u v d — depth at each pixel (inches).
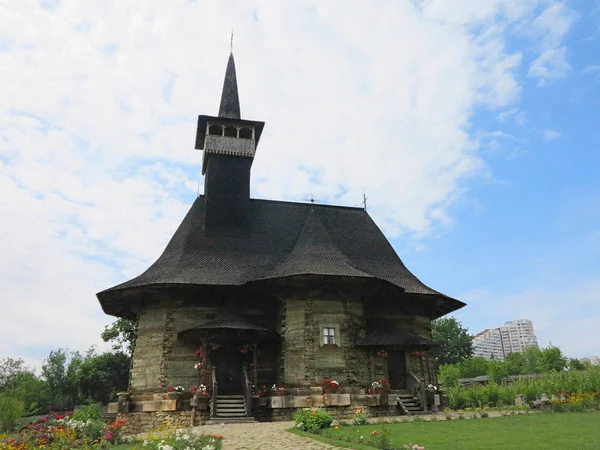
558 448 499.8
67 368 2765.7
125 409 1051.9
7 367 2460.6
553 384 1305.4
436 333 3208.7
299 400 1029.2
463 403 1471.5
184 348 1097.4
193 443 564.1
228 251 1245.7
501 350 7613.2
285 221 1375.5
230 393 1079.0
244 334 1063.0
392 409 1053.8
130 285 1115.9
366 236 1406.3
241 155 1363.2
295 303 1118.4
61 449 610.5
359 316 1145.4
